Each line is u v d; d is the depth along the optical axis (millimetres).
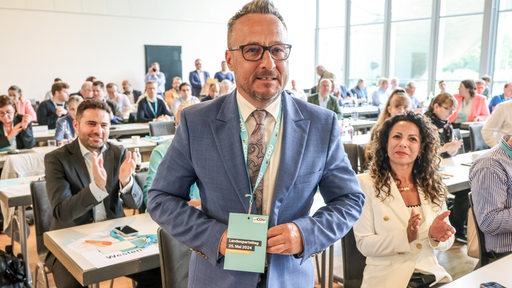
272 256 1097
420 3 10289
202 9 11406
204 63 11656
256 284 1090
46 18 9469
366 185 2031
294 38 12820
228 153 1122
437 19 9953
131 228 2027
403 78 10945
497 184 1984
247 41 1071
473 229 2195
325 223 1103
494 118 4336
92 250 1781
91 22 9984
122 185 2211
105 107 2260
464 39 9562
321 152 1179
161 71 11016
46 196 2453
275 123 1169
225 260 1047
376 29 11359
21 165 3639
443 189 2104
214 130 1145
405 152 1996
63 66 9766
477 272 1491
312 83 13422
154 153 2457
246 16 1094
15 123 4551
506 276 1458
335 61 12734
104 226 2090
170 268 1667
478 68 9367
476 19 9289
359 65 11984
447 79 10016
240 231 1055
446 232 1810
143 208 2537
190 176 1199
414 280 1922
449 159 3650
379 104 9062
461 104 6051
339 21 12398
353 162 3627
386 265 1949
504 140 2037
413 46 10609
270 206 1107
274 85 1094
